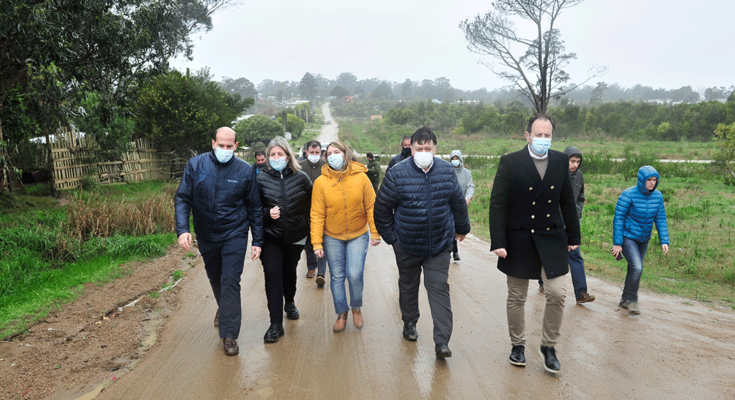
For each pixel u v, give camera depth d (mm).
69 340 4109
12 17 8469
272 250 4254
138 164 17938
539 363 3660
